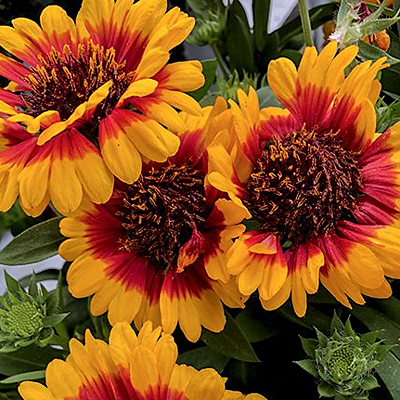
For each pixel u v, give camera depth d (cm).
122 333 36
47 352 43
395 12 43
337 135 38
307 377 42
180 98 37
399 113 41
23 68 39
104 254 38
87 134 38
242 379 42
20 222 50
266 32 53
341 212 38
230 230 37
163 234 38
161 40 37
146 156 36
